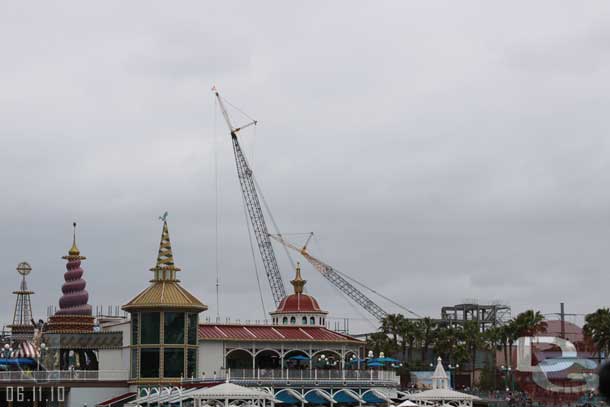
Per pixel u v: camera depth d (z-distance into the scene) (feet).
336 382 394.32
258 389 333.21
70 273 421.59
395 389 409.69
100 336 410.72
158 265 398.62
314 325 462.19
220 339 406.41
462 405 359.87
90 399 388.57
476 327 650.02
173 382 382.63
